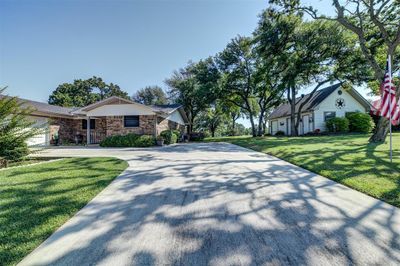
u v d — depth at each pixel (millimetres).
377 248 2143
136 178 5125
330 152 8016
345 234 2424
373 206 3191
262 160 7379
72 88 45688
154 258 2047
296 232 2494
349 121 21469
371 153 7406
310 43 17094
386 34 10344
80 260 2033
